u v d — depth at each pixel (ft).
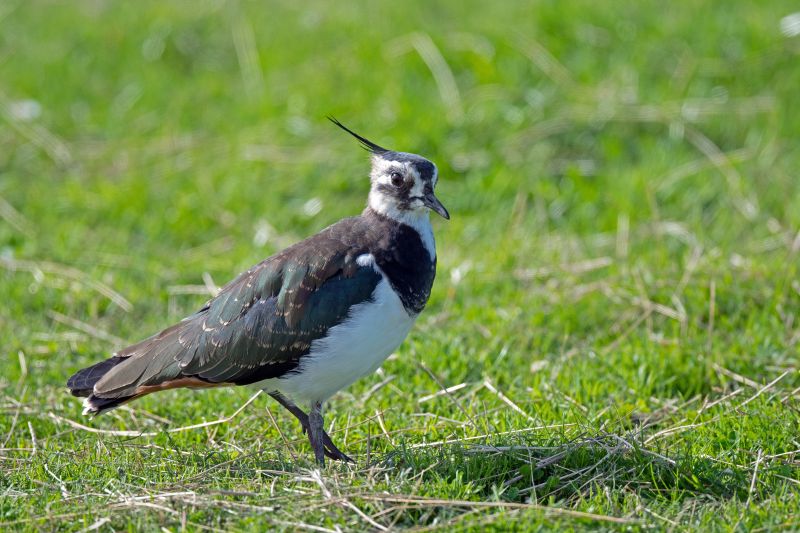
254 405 37.93
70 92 65.41
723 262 45.85
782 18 62.90
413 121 58.23
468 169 55.93
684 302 43.52
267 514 28.50
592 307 43.83
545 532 27.58
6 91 65.21
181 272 49.21
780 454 32.04
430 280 33.94
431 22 67.10
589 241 49.90
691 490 30.73
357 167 56.24
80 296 47.01
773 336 40.52
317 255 32.76
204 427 36.45
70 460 33.27
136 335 44.04
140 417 37.52
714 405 36.45
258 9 72.59
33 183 57.41
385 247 33.09
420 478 30.07
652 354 39.22
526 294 45.62
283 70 65.05
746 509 28.76
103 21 72.79
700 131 56.54
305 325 32.22
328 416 37.19
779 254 46.39
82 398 36.58
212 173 57.06
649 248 48.44
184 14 72.49
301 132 59.47
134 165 58.75
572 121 57.31
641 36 62.59
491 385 38.47
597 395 37.78
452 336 42.27
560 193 53.72
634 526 27.84
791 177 52.80
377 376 40.01
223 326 32.89
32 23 73.15
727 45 61.31
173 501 29.22
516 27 64.13
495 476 31.09
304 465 32.63
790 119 56.29
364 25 68.13
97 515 28.66
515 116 58.03
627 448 32.01
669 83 59.26
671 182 53.01
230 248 51.85
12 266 49.47
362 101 60.70
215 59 68.39
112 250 51.67
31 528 28.30
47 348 42.63
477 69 61.41
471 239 51.49
